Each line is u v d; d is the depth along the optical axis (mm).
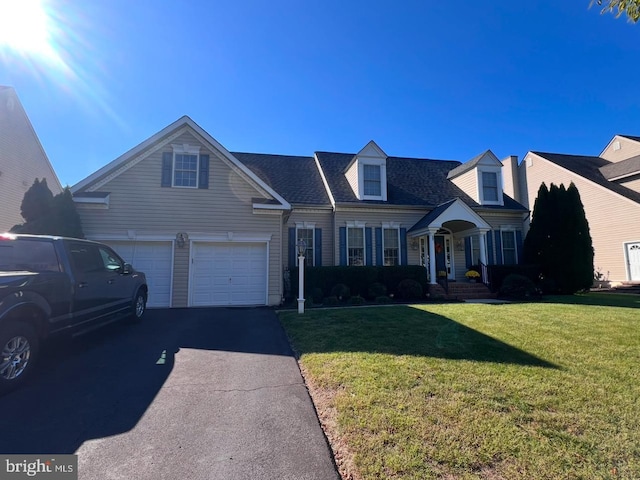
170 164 10891
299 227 14430
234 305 10781
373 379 3955
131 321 7660
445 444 2600
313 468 2451
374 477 2244
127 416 3289
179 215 10750
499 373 4145
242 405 3539
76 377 4355
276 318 8445
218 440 2838
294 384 4133
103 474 2387
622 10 4484
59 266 4914
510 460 2402
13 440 2848
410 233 15031
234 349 5668
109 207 10398
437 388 3680
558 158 21266
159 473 2395
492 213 16281
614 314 8156
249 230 11094
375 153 15172
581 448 2545
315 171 17203
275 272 11086
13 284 3949
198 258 10820
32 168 16031
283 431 2992
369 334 6273
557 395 3508
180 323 7816
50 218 9172
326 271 12430
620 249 16750
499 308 9367
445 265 15875
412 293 12555
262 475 2365
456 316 8039
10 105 14500
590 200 18266
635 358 4746
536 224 14883
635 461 2389
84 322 5348
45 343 4703
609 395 3508
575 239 13969
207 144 11156
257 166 16562
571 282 13797
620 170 18719
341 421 2998
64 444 2787
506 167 22812
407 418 3006
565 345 5410
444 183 17719
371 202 14727
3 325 3807
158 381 4227
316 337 6164
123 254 10406
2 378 3771
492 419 2986
